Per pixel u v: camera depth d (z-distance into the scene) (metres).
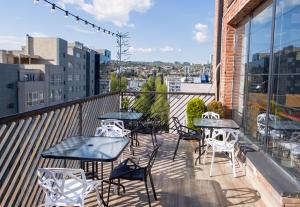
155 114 7.36
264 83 3.96
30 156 2.89
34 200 2.99
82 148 2.87
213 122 4.86
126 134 4.76
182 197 3.39
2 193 2.52
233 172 4.13
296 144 2.92
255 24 4.48
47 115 3.20
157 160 4.84
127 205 3.17
